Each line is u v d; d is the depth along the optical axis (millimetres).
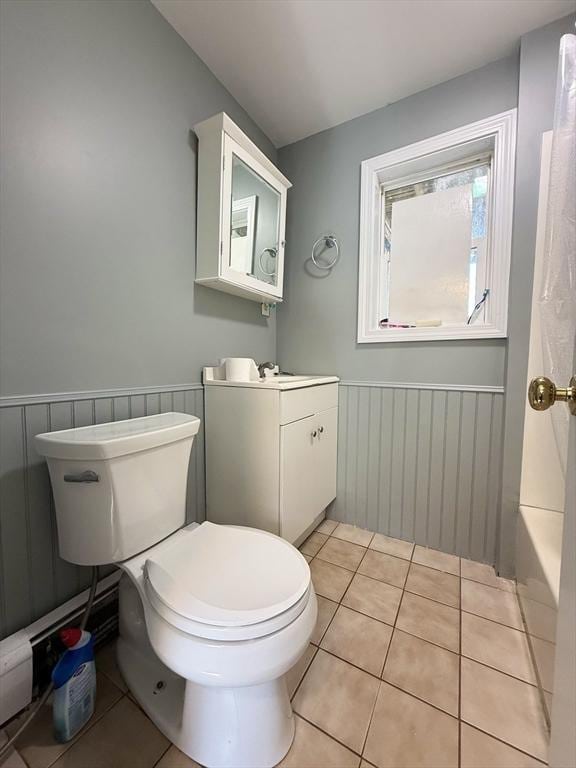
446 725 825
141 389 1207
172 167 1289
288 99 1609
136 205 1159
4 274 838
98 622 1080
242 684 635
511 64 1361
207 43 1332
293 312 1962
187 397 1403
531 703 880
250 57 1394
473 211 1604
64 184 949
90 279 1031
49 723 825
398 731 811
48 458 845
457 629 1121
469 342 1489
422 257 1709
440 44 1325
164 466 998
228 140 1344
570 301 859
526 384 1336
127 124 1116
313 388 1520
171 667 666
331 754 762
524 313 1331
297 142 1906
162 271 1271
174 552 896
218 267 1354
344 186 1768
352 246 1756
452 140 1482
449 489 1557
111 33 1054
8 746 765
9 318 854
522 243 1322
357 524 1805
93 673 851
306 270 1907
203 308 1479
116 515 866
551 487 1308
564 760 525
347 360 1796
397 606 1225
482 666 986
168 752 765
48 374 942
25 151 860
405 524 1670
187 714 763
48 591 963
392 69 1440
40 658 909
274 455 1289
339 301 1808
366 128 1694
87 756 760
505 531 1386
